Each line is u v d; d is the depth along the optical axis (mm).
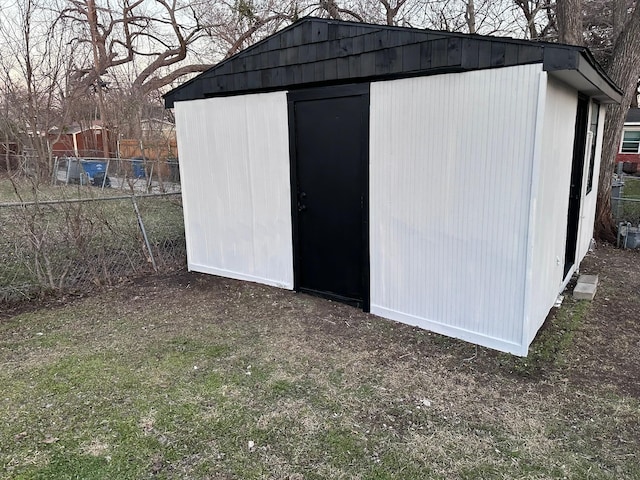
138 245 5574
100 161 13609
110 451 2305
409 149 3602
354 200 4074
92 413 2631
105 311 4289
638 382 2955
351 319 4020
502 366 3158
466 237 3416
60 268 4879
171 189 11828
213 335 3727
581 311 4164
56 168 11250
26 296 4543
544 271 3574
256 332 3773
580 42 7359
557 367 3146
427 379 2998
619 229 6859
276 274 4887
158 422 2547
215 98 4938
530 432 2453
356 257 4180
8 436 2420
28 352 3426
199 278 5332
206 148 5164
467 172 3320
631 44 6805
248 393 2846
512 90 3008
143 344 3562
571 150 4199
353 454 2285
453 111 3307
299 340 3609
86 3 13961
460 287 3520
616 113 6918
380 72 3619
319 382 2971
